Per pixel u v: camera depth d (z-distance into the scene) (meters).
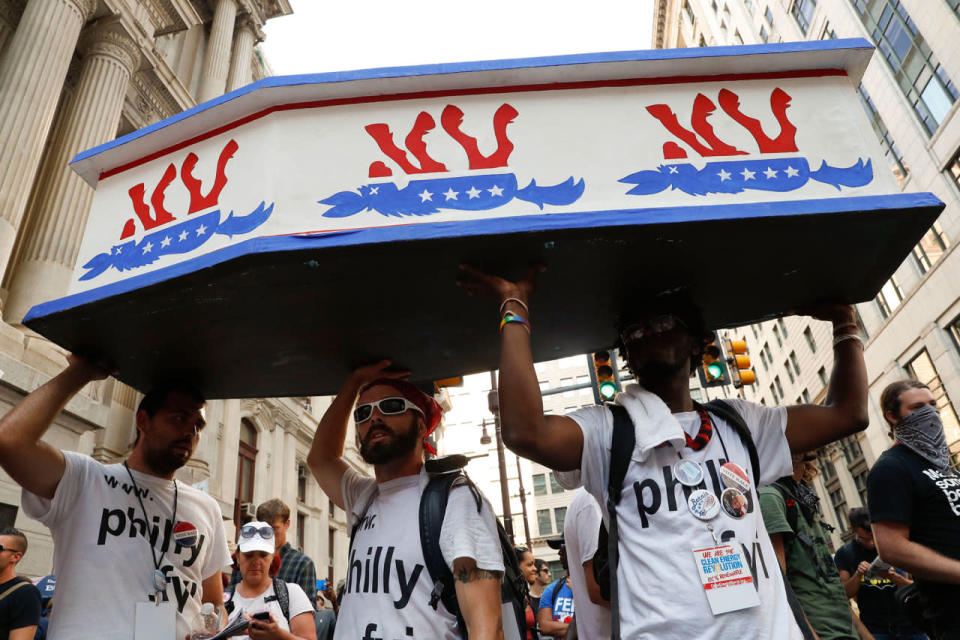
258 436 17.92
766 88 1.89
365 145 1.77
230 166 1.84
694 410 1.96
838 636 2.68
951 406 16.09
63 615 2.12
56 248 10.15
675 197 1.72
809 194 1.74
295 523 19.14
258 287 1.82
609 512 1.76
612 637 1.63
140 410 2.52
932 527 2.46
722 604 1.53
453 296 2.01
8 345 7.90
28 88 9.59
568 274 1.92
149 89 14.30
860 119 1.85
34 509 2.24
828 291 2.13
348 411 2.59
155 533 2.38
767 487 2.86
